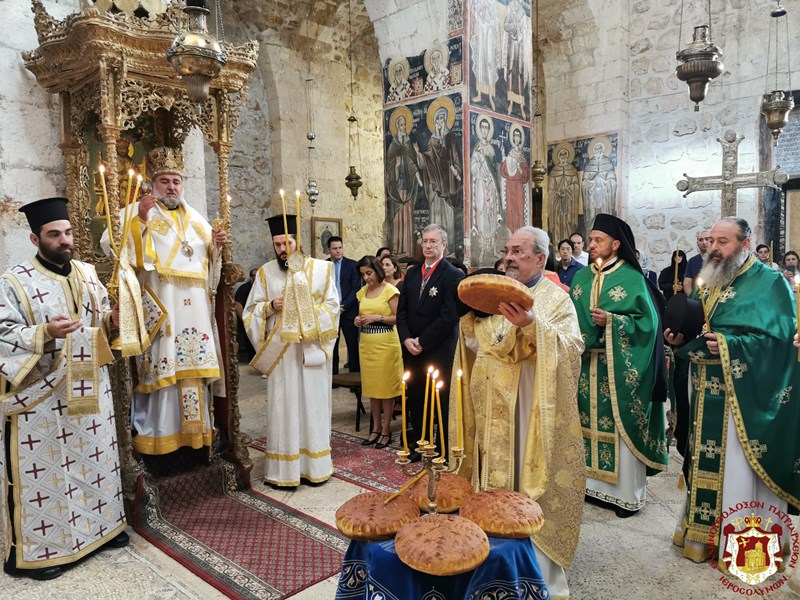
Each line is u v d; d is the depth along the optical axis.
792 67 8.91
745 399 2.88
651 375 3.59
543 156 11.20
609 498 3.69
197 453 4.22
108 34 3.29
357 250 12.36
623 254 3.75
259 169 10.91
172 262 3.78
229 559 3.12
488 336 2.57
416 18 7.44
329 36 11.42
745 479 2.91
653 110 10.09
